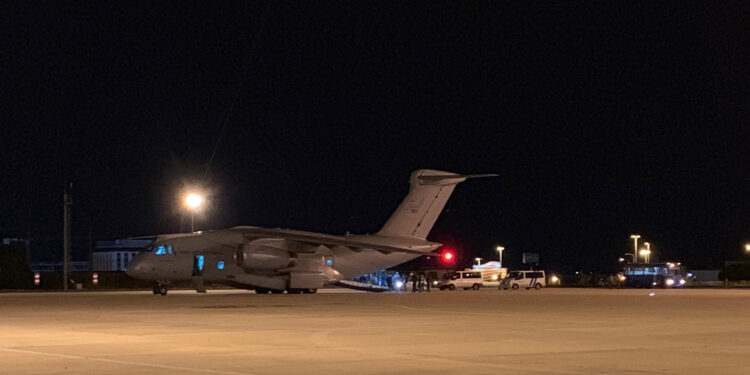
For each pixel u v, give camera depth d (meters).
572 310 34.22
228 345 20.42
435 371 15.73
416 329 24.84
